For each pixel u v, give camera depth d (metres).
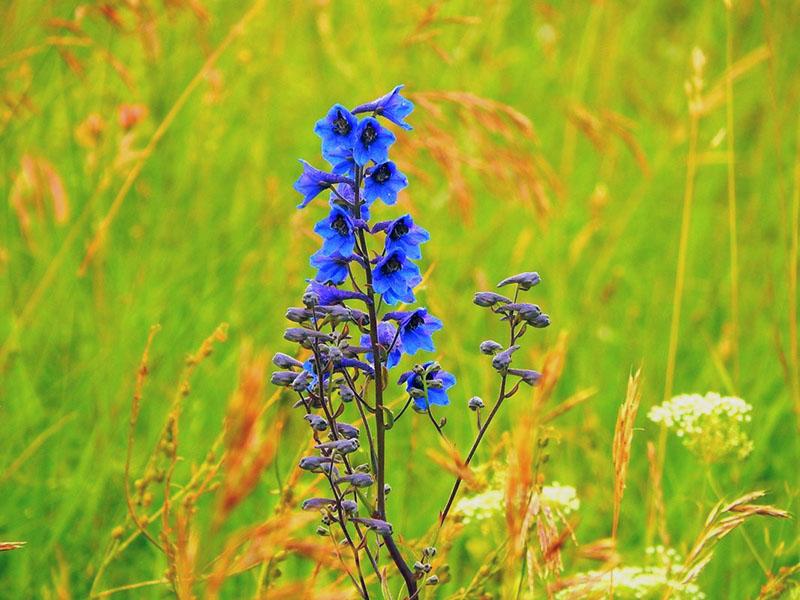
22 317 2.08
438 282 2.46
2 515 1.92
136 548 1.94
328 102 2.89
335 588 1.62
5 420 2.01
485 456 2.01
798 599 1.75
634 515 2.02
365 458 1.67
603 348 2.42
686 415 1.81
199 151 2.61
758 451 2.07
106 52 2.23
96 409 2.07
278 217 2.51
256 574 1.84
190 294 2.27
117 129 2.47
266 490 1.97
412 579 1.59
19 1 2.45
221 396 2.07
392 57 2.96
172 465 1.74
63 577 1.79
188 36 2.77
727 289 2.68
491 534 1.89
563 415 2.17
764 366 2.29
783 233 2.28
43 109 2.48
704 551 1.85
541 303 2.51
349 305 2.15
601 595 1.69
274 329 2.26
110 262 2.41
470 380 2.23
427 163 2.75
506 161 2.22
